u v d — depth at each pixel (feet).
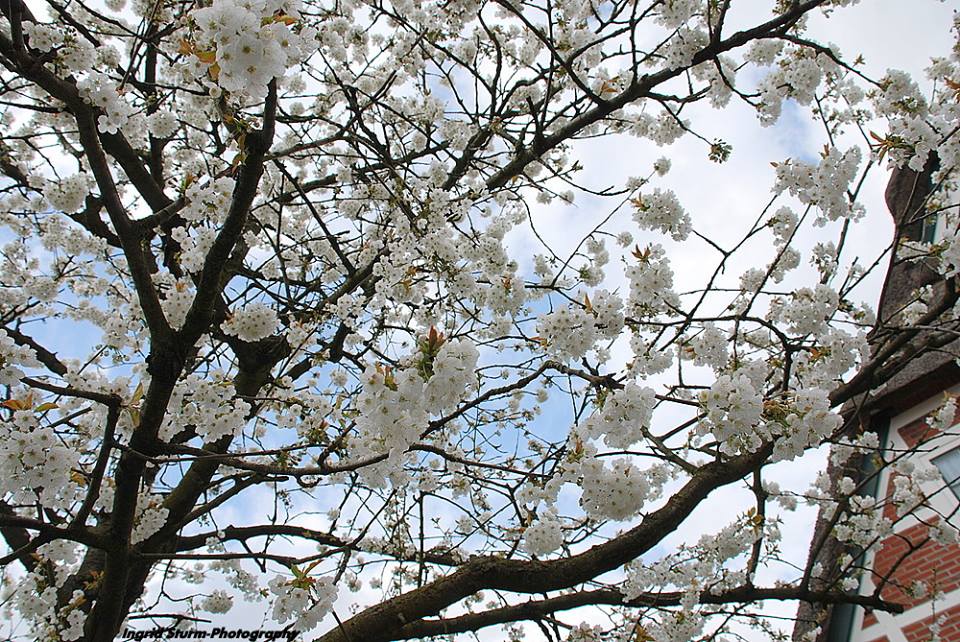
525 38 20.95
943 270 13.32
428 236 14.75
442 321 18.22
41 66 8.91
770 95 12.77
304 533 16.26
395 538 16.81
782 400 9.45
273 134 6.93
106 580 9.78
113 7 20.72
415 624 11.47
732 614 12.84
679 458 11.61
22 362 7.64
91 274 19.61
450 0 17.17
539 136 15.16
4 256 20.47
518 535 13.32
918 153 12.06
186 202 11.42
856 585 19.20
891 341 14.66
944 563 18.29
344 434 8.53
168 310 11.83
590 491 8.71
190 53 6.08
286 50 5.64
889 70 12.34
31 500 8.37
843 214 11.37
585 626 11.84
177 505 14.16
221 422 11.65
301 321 16.25
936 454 20.44
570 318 8.90
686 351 12.62
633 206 12.44
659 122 15.84
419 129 17.17
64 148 18.98
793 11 11.02
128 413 10.26
